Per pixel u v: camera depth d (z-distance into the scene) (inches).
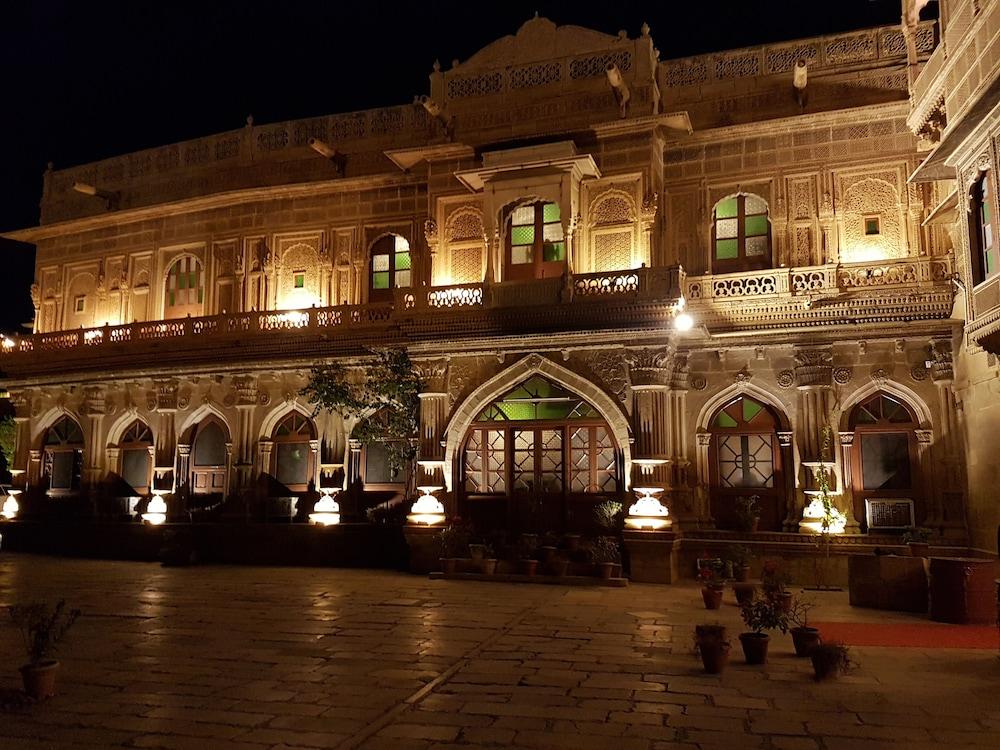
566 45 785.6
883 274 679.1
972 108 487.5
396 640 425.7
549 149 722.2
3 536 942.4
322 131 911.0
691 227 764.6
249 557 821.2
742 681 341.7
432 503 725.3
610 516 675.4
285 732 276.5
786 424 704.4
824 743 265.0
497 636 436.1
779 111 754.8
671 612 512.7
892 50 730.2
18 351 978.7
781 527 698.2
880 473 678.5
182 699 316.5
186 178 967.6
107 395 936.3
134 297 972.6
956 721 287.6
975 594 467.8
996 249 493.4
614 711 300.0
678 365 729.6
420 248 850.1
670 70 789.2
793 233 735.7
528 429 738.8
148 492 909.8
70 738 271.4
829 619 487.8
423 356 749.9
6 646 414.0
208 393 884.6
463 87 813.2
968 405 631.2
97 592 603.5
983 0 506.3
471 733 275.6
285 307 896.3
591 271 749.3
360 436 786.8
